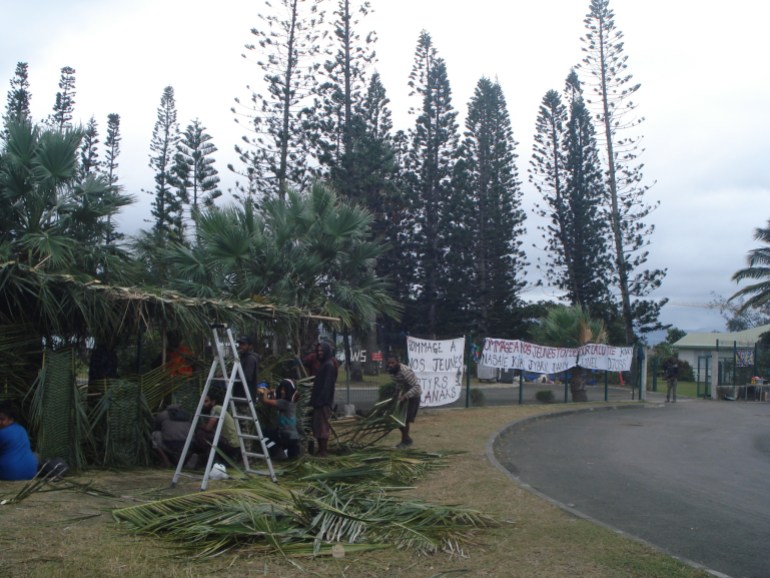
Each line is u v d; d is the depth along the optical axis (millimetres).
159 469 9406
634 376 29594
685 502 8578
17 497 6938
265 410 10711
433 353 17438
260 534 5902
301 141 30688
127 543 5770
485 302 41188
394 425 11555
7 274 8930
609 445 13633
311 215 15883
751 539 6926
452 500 7848
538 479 9938
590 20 39406
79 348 10234
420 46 38188
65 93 33000
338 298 15477
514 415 17359
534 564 5660
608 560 5781
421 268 39219
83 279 9797
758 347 34188
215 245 14375
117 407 9500
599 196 40781
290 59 29828
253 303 11320
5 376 9070
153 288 10352
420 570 5469
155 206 36938
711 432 16516
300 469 8742
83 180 11820
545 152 42312
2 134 11148
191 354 10867
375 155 32125
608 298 41031
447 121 38219
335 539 6047
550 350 21875
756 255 38531
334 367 10625
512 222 41281
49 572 4988
